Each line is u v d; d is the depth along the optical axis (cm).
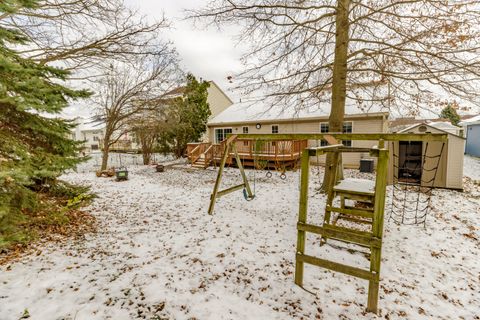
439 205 677
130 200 793
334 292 324
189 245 457
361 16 625
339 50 676
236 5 671
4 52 367
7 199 358
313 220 576
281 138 416
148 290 321
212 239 483
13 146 387
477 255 422
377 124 1259
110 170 1370
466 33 558
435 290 331
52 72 456
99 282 336
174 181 1114
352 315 283
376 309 284
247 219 596
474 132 1905
